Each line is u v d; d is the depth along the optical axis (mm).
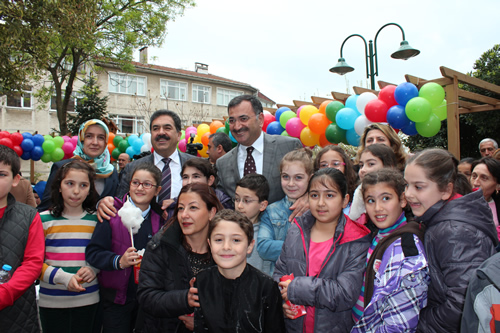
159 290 2107
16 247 2207
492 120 8102
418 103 4594
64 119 13297
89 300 2594
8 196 2305
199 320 1881
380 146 2537
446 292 1614
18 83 8141
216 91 28422
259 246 2598
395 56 6711
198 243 2207
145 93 25047
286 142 3490
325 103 5867
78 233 2615
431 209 1775
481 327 1208
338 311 1905
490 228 1681
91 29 8836
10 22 6465
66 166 2604
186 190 2158
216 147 4957
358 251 2043
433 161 1771
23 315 2252
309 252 2189
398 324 1646
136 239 2639
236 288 1851
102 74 23031
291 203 2838
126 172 3439
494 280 1158
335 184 2090
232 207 3205
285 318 2166
